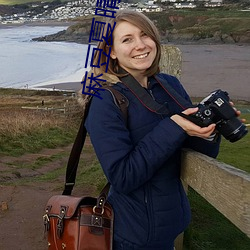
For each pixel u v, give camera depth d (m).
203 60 56.75
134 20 1.98
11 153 11.19
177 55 3.57
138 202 1.96
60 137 14.93
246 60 56.00
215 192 1.72
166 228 1.99
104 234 1.94
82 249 1.91
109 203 2.00
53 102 32.03
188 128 1.84
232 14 108.56
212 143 2.07
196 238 4.27
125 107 1.92
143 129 1.95
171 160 2.06
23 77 52.59
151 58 2.03
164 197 1.99
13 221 4.91
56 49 89.00
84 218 1.95
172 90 2.08
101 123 1.89
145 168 1.83
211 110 1.84
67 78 50.31
